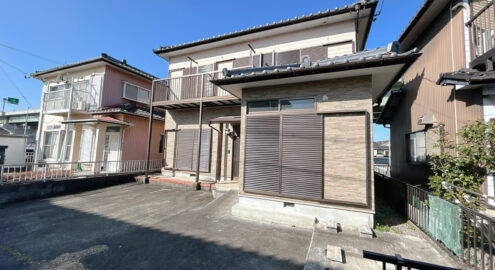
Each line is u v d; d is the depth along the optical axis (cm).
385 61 366
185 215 492
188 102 793
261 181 482
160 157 1100
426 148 568
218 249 332
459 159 348
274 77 449
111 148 959
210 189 729
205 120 866
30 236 381
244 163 504
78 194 695
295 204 450
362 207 404
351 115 425
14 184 598
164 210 531
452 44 494
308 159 443
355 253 313
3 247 340
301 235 382
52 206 566
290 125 467
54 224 439
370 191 401
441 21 537
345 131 426
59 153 1073
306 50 746
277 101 496
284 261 299
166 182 809
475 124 350
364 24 716
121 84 1141
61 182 695
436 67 553
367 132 408
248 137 505
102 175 804
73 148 903
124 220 462
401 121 748
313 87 462
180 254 318
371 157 404
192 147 874
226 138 810
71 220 462
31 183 629
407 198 449
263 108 511
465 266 264
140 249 334
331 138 435
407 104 701
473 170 345
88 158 991
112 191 735
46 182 661
